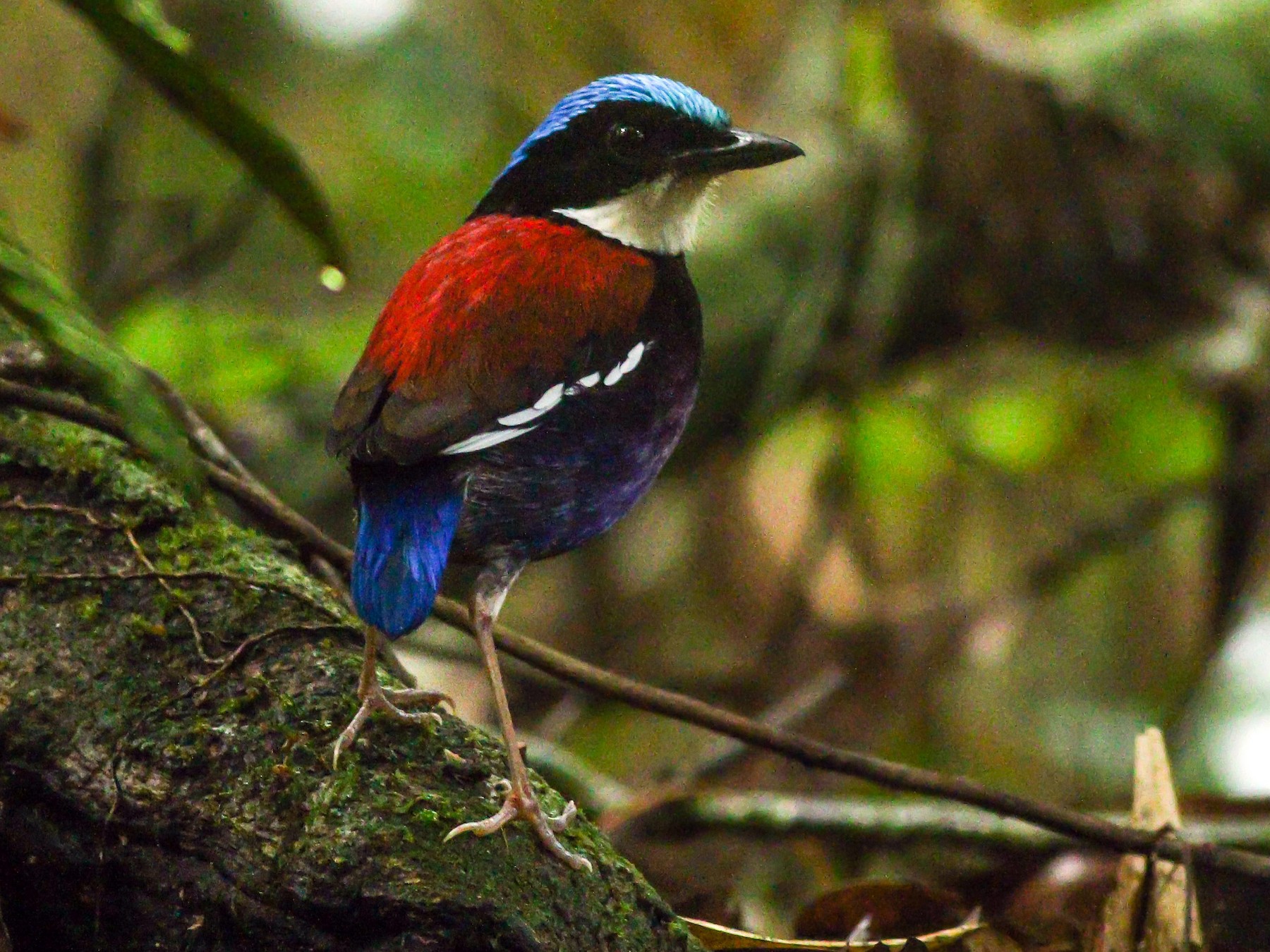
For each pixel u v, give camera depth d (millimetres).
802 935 7613
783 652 12516
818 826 9031
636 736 13391
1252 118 11844
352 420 6125
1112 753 12797
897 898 7539
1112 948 7387
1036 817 7301
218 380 11734
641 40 14828
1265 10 12070
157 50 6293
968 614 12336
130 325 11750
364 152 16922
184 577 6020
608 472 6492
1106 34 12180
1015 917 8156
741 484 13297
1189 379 12797
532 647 7145
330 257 7055
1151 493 13078
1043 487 13141
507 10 16141
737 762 10945
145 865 5496
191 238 11977
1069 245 11891
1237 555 12242
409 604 5750
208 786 5539
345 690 5832
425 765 5691
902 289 12289
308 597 6156
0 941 5430
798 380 12367
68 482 6199
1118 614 13375
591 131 7152
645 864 8555
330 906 5281
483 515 6234
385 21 16578
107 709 5699
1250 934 7898
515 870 5445
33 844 5574
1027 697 12945
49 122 13062
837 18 12820
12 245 5445
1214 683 13094
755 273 12461
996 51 11578
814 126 13070
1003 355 13305
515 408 6109
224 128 6594
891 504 13055
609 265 6527
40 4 13188
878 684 12227
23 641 5840
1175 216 11875
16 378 6691
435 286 6332
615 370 6375
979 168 11680
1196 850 7273
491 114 16781
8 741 5637
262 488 6945
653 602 14055
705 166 7098
